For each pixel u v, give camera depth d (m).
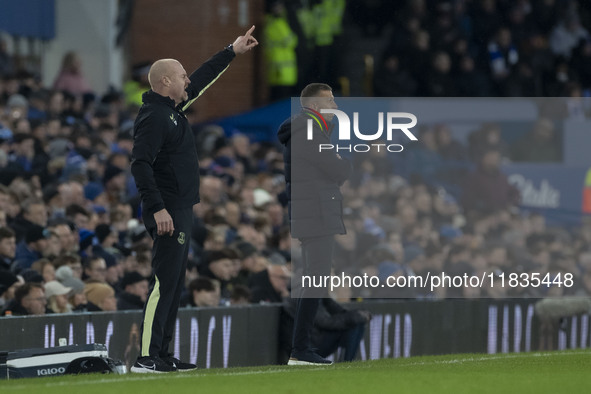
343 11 72.88
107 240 35.41
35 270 30.27
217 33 68.56
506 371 23.98
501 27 75.06
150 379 21.72
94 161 43.28
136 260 33.38
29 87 53.28
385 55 70.25
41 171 42.34
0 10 64.19
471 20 74.69
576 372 23.86
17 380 22.00
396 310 33.44
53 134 46.88
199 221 39.12
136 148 23.19
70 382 21.20
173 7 68.12
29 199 34.44
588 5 79.94
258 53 69.31
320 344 30.30
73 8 67.94
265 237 41.22
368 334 32.38
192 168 23.94
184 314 28.86
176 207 23.69
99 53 68.38
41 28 66.62
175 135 23.62
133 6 68.50
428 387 20.72
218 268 35.00
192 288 32.56
